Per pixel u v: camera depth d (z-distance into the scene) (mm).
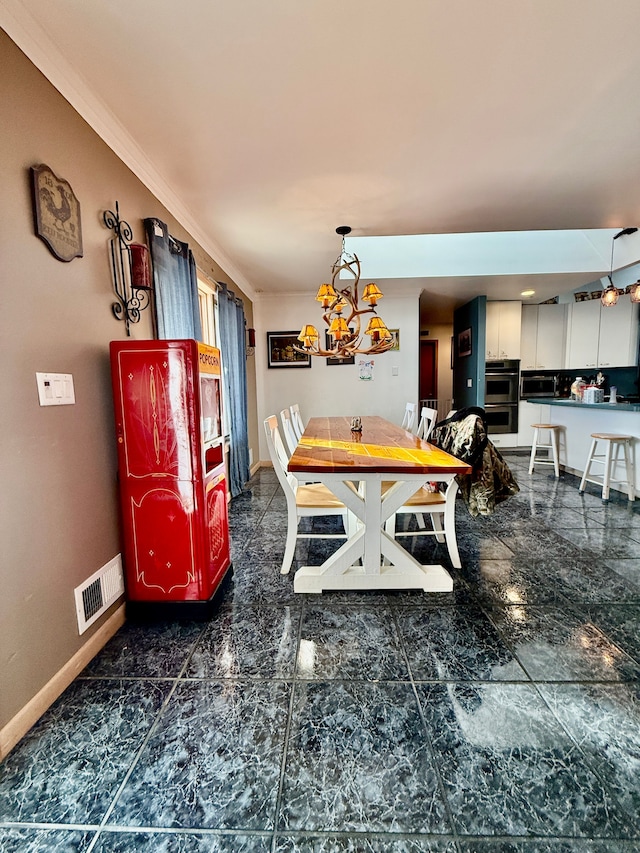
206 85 1569
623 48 1438
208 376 1891
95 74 1495
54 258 1417
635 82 1609
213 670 1509
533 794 1029
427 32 1355
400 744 1178
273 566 2385
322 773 1095
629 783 1054
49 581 1378
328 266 4020
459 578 2184
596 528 2900
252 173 2232
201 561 1810
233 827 968
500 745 1170
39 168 1326
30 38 1278
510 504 3459
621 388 5738
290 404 5371
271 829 962
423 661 1534
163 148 1973
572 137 1980
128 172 1949
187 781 1080
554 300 5832
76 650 1509
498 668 1492
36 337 1328
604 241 4172
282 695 1378
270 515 3357
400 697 1358
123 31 1315
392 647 1621
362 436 2742
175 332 2328
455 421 2514
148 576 1825
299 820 982
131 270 1880
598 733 1209
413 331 5238
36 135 1332
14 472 1229
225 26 1312
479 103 1719
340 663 1532
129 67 1467
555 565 2326
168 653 1610
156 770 1111
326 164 2164
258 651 1612
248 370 4809
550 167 2266
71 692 1408
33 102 1317
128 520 1800
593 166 2262
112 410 1784
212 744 1191
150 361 1710
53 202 1396
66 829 967
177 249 2387
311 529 3020
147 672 1506
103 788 1063
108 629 1706
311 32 1345
